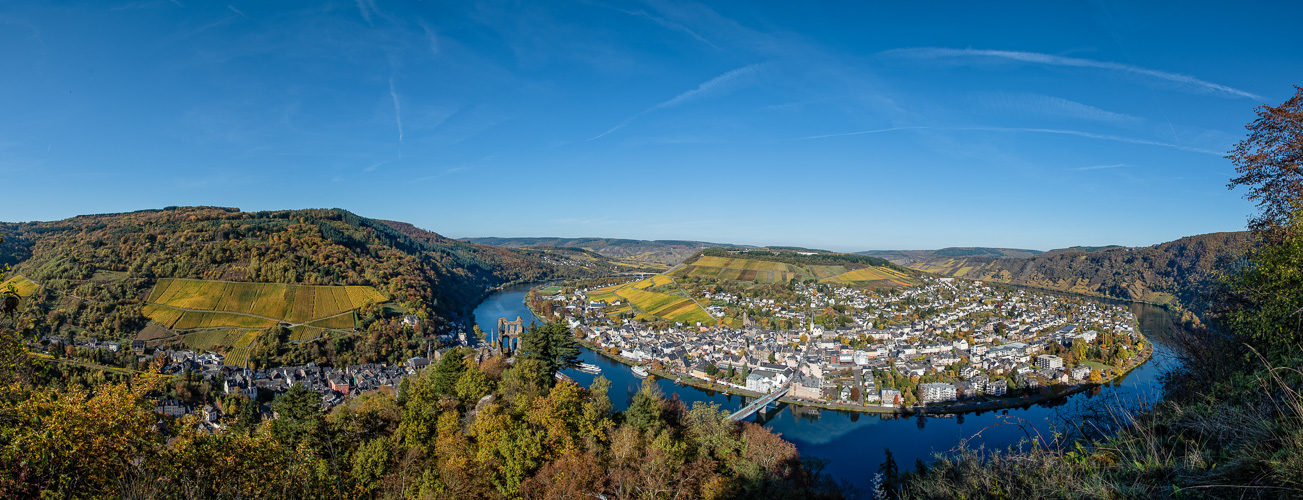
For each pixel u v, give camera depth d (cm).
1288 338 1725
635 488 4341
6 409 1544
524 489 4122
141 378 2033
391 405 5772
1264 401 1406
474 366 6266
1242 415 1260
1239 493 1067
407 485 4162
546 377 5903
